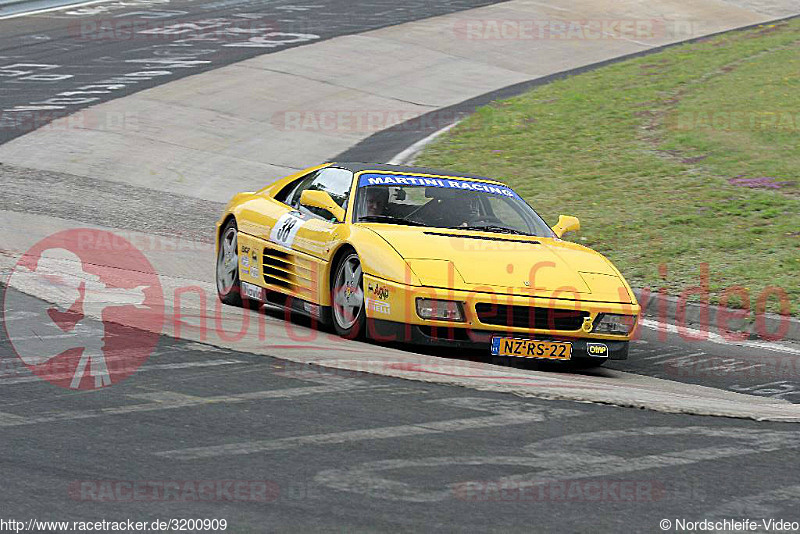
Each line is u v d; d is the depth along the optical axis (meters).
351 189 31.34
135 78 87.44
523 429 19.86
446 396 22.08
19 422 19.19
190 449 17.88
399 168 33.06
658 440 19.69
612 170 60.06
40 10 127.00
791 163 58.59
